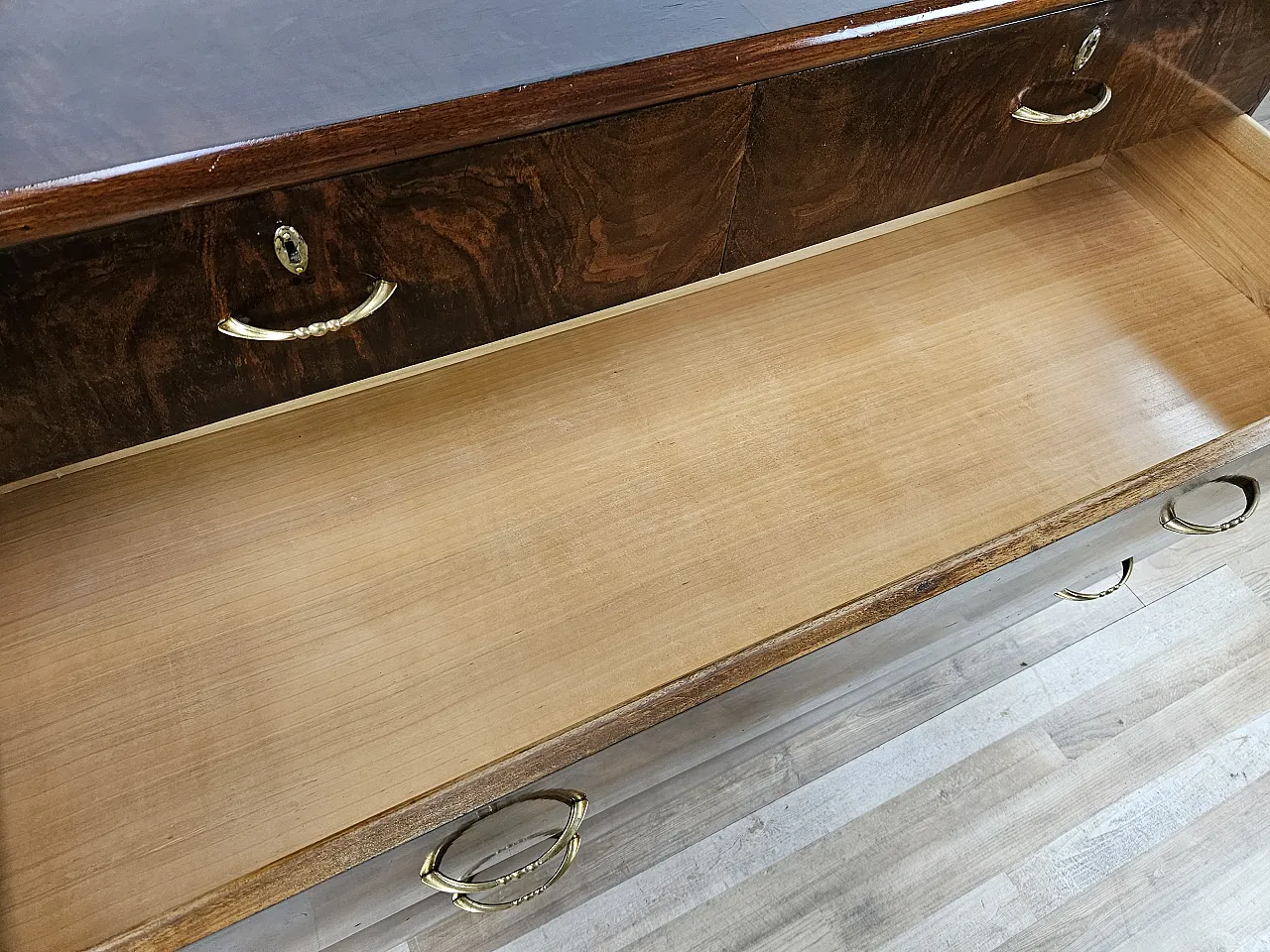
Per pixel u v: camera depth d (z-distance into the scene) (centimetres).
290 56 50
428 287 56
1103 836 86
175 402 55
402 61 50
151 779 55
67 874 52
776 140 60
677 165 57
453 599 63
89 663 59
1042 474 72
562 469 69
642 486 69
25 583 61
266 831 54
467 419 71
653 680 61
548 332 77
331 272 52
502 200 53
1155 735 92
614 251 61
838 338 79
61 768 55
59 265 44
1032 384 77
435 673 60
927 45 58
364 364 59
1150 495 59
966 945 81
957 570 56
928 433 73
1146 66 70
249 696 58
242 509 65
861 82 59
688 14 55
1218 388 78
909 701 93
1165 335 81
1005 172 74
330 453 69
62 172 42
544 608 63
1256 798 88
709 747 61
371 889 48
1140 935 81
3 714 57
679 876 83
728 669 51
